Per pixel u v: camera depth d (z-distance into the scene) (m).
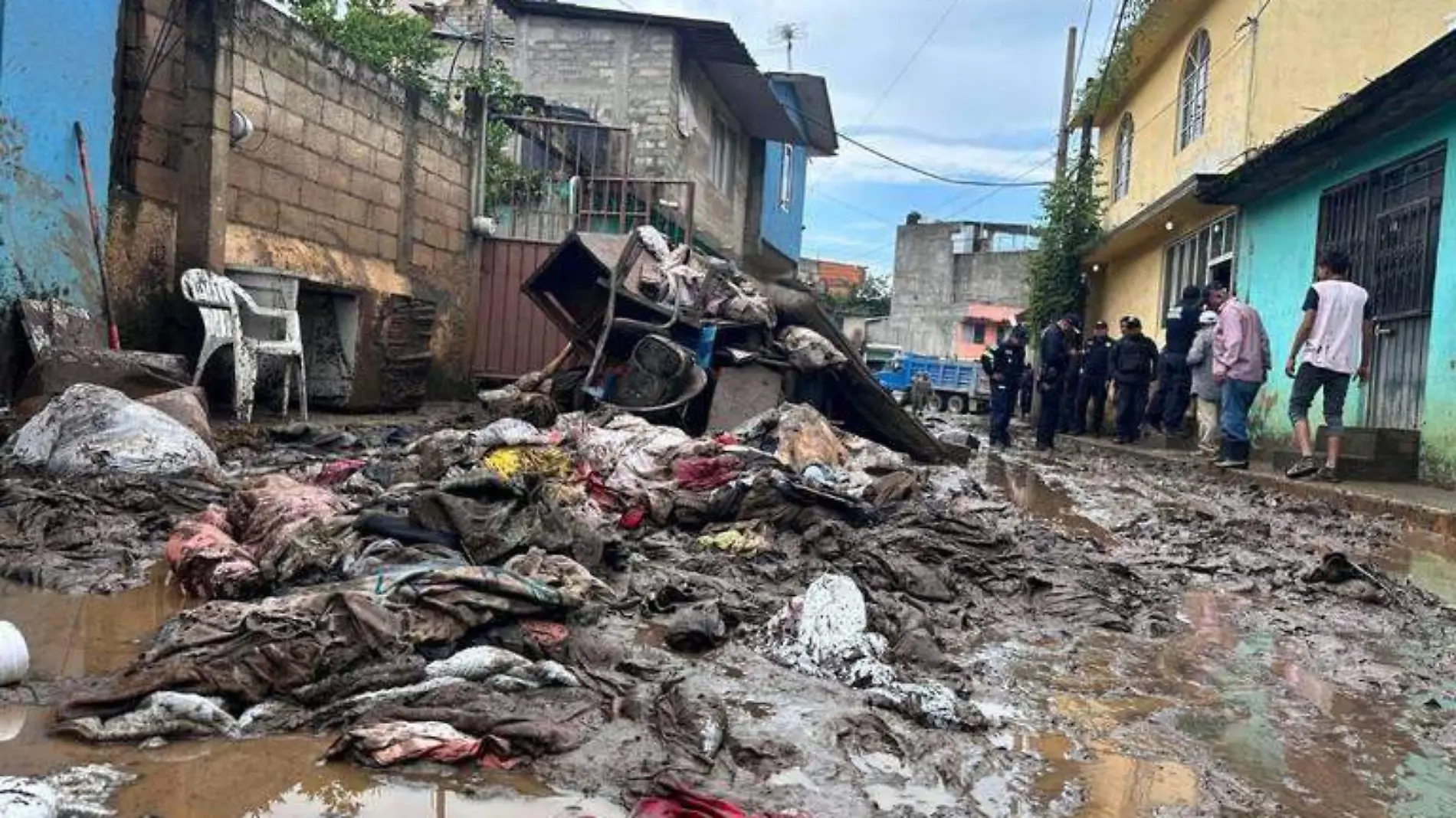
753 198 26.45
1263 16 14.34
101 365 6.88
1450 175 9.39
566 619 3.88
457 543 4.39
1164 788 2.79
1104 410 18.20
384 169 11.91
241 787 2.46
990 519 7.07
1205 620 4.79
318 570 3.99
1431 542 7.02
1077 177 22.73
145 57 8.22
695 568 5.20
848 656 3.61
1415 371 9.98
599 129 16.23
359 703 2.91
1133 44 18.88
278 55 9.78
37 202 7.17
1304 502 8.74
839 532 5.80
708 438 8.12
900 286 52.16
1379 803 2.75
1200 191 13.99
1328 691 3.73
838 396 11.16
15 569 4.26
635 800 2.51
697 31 18.62
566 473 6.56
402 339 12.01
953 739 3.07
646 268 10.59
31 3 7.04
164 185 8.52
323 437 8.27
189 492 5.75
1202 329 12.79
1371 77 13.77
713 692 3.32
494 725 2.80
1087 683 3.72
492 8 19.53
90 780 2.45
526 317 14.82
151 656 3.07
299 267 10.22
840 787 2.67
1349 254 11.49
